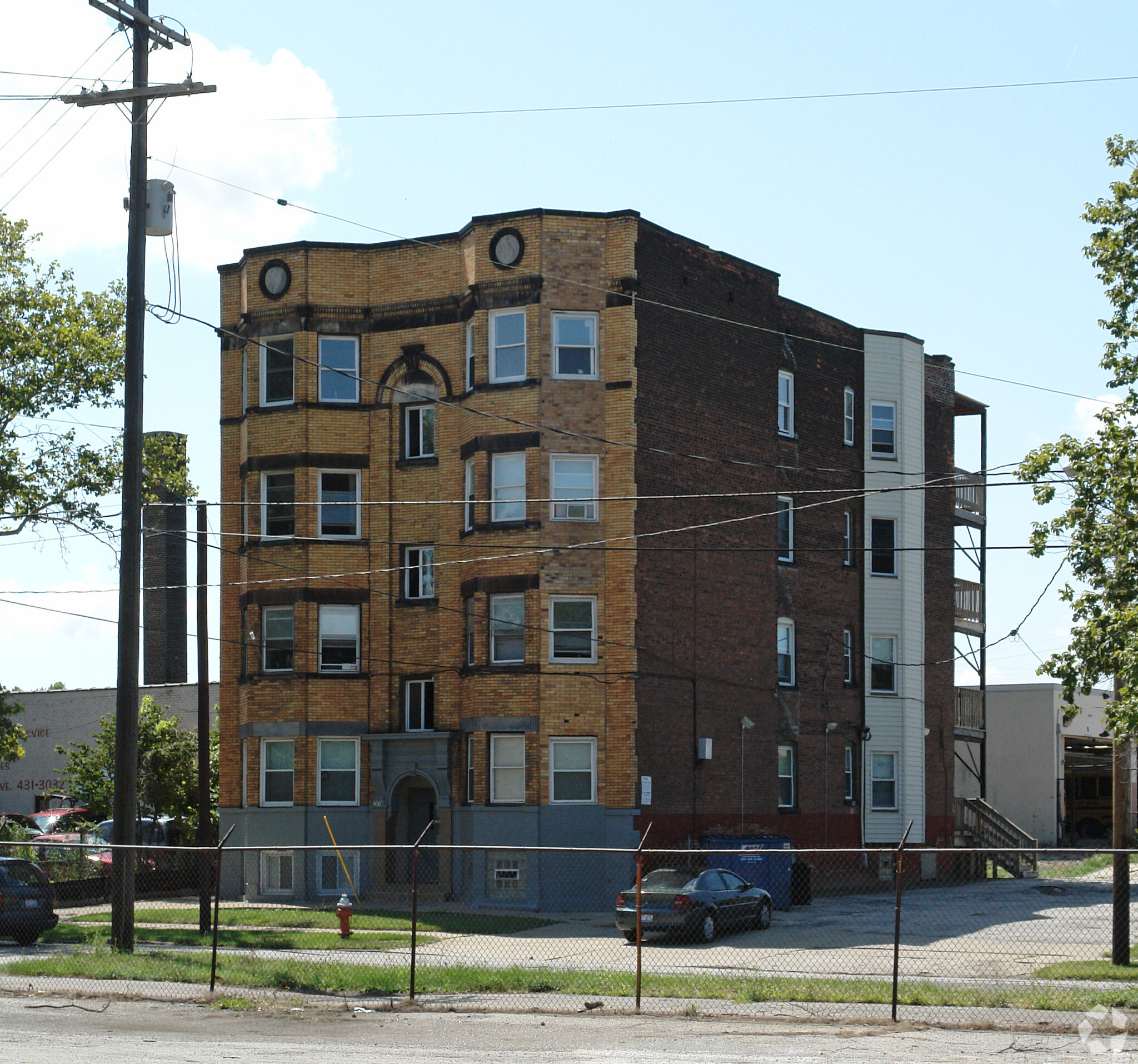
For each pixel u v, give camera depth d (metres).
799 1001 17.44
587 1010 16.80
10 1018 16.25
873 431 44.38
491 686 34.28
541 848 17.62
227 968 19.92
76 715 58.03
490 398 35.06
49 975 19.80
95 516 38.00
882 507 44.06
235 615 38.22
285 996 18.02
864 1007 16.86
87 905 32.81
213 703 51.50
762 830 38.12
